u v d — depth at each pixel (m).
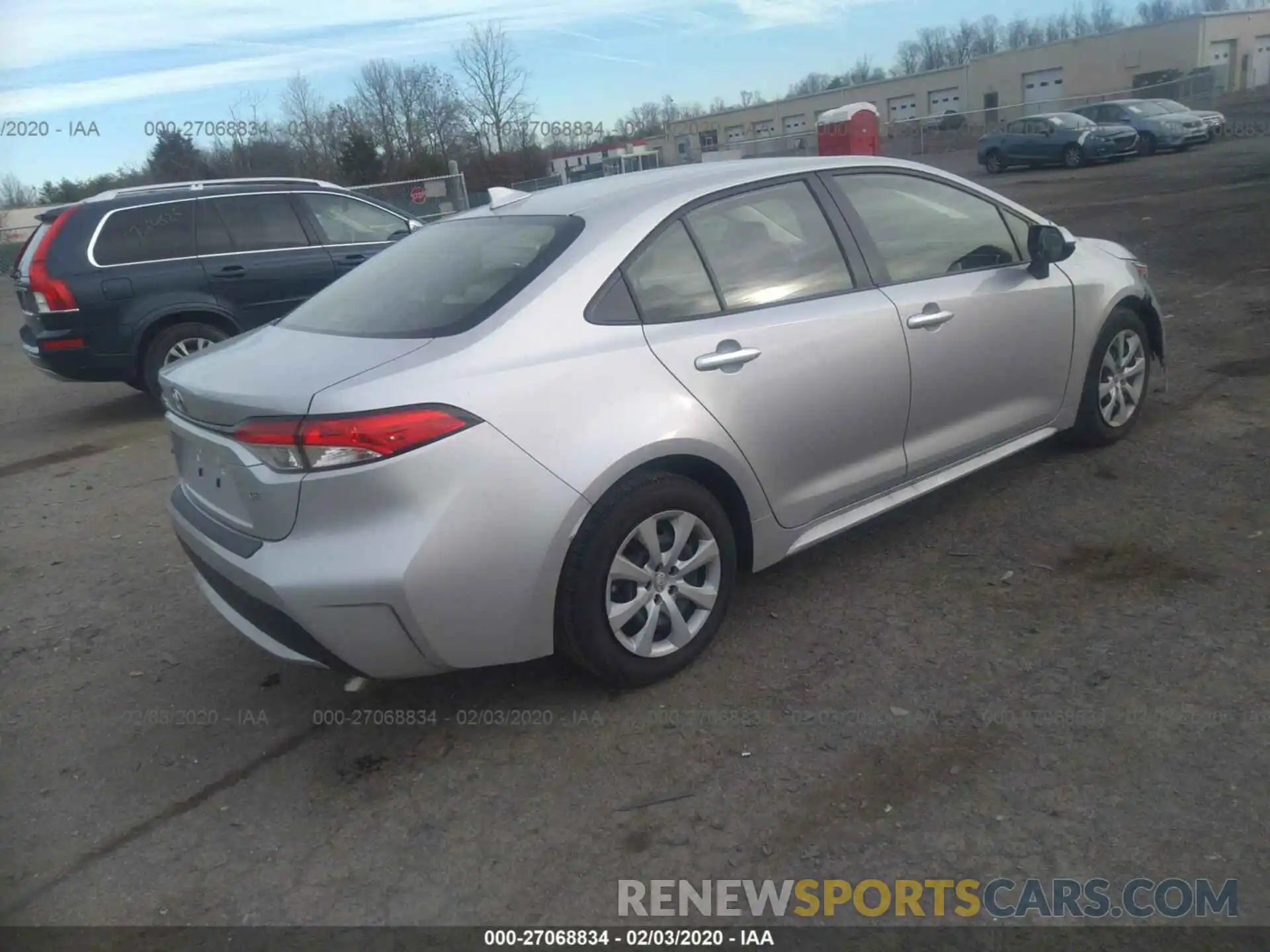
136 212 7.86
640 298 3.40
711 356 3.43
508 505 2.99
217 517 3.29
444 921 2.56
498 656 3.13
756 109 55.44
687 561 3.47
